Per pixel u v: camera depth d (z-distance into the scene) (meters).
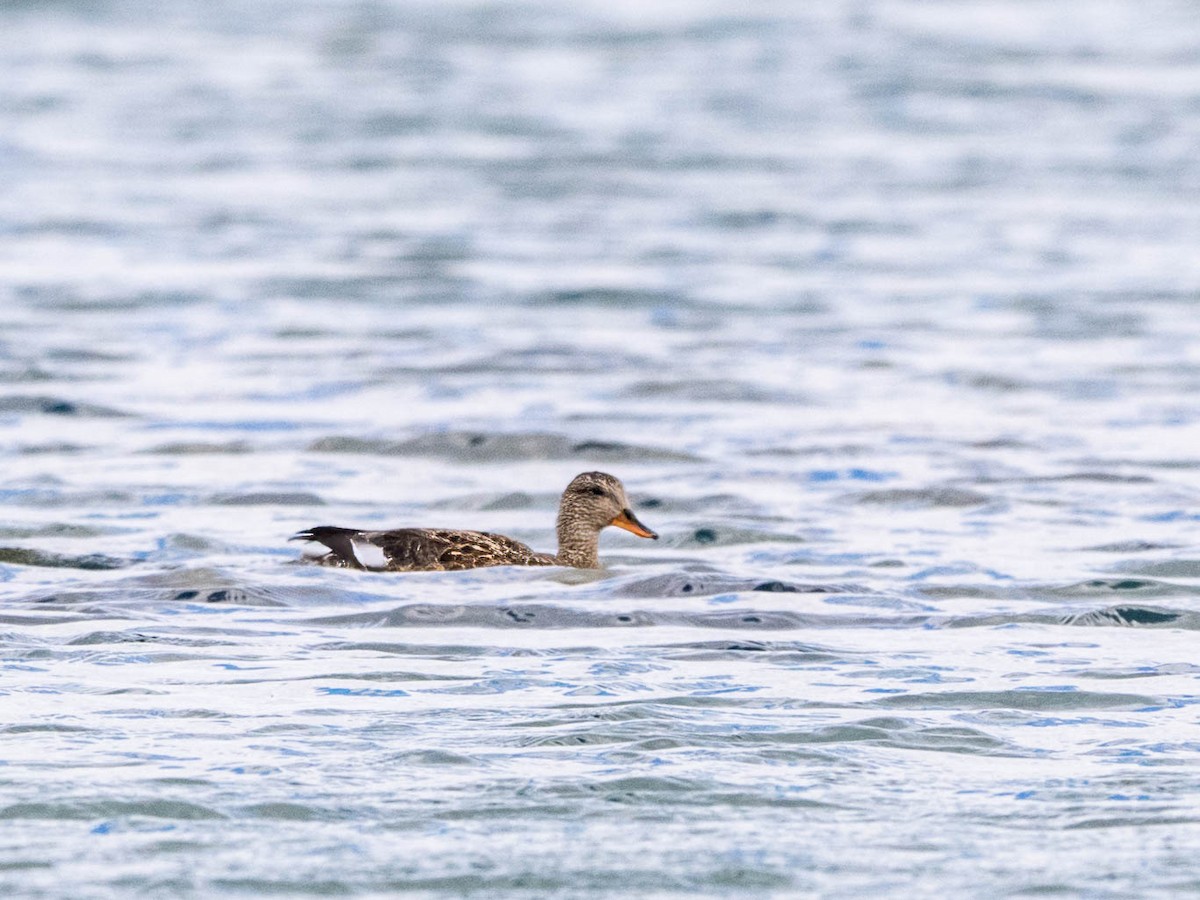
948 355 28.11
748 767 9.67
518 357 27.91
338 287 34.66
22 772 9.41
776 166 51.47
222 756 9.74
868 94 63.62
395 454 21.33
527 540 17.64
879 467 20.47
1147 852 8.43
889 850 8.47
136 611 13.39
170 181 47.94
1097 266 37.06
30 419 22.97
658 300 33.62
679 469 20.58
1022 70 68.12
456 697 11.07
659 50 73.31
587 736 10.19
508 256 38.56
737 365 27.33
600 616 13.46
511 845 8.48
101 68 67.56
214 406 23.94
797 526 17.58
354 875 8.09
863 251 39.22
